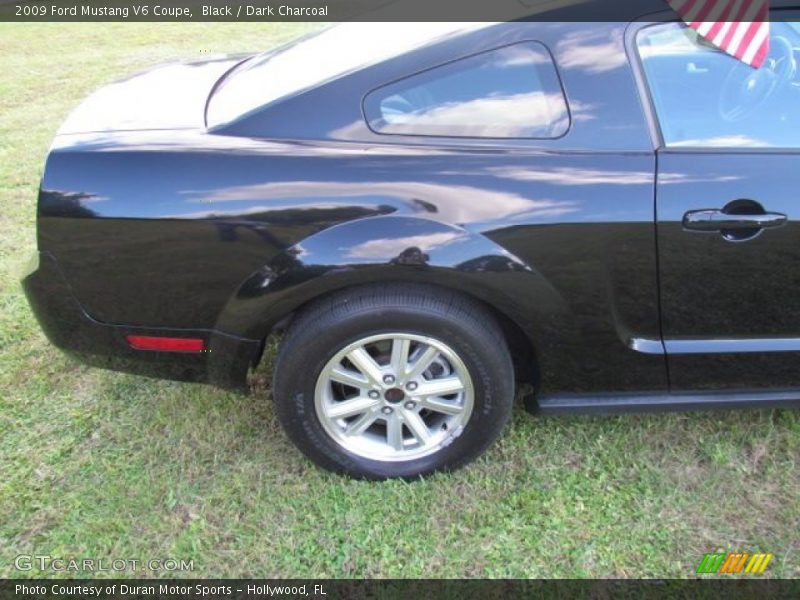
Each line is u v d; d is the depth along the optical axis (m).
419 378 2.35
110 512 2.40
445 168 2.16
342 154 2.18
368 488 2.47
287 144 2.21
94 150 2.22
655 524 2.35
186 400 2.89
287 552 2.27
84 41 9.06
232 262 2.18
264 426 2.76
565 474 2.54
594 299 2.23
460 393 2.38
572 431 2.72
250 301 2.20
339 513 2.39
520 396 2.84
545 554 2.26
